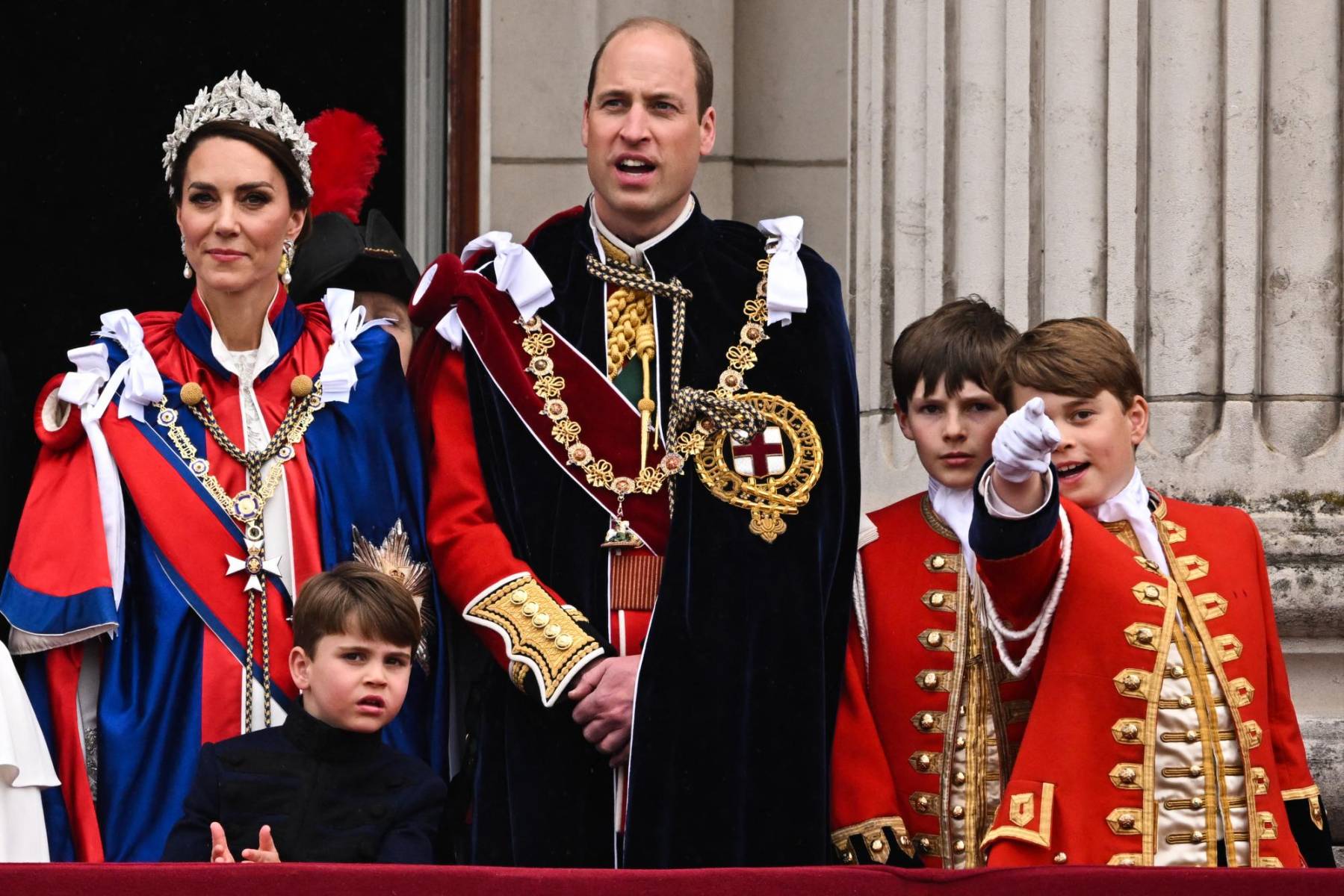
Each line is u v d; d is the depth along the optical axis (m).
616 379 15.26
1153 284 18.62
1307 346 18.44
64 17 23.28
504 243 15.42
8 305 23.23
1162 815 13.66
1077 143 18.84
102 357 14.78
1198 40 18.62
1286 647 18.12
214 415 14.84
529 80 22.09
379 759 13.76
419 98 22.22
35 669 14.23
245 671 14.27
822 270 15.62
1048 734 13.69
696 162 15.45
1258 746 13.89
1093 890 11.52
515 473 14.93
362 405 15.09
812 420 15.03
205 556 14.39
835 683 14.62
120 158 23.42
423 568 14.89
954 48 19.55
